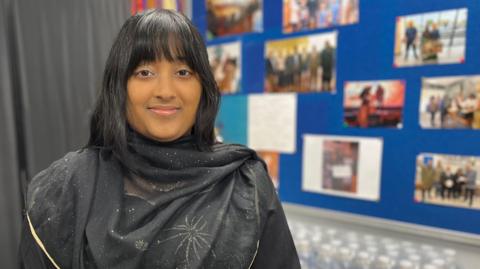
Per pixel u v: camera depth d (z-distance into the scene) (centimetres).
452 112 96
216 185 58
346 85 112
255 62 131
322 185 120
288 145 126
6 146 100
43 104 109
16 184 102
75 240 50
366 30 107
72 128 114
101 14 119
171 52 51
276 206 60
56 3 110
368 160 110
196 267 49
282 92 126
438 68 97
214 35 141
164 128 53
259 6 127
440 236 100
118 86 52
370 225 111
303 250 108
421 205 103
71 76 114
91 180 54
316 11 115
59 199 52
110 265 49
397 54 103
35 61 107
